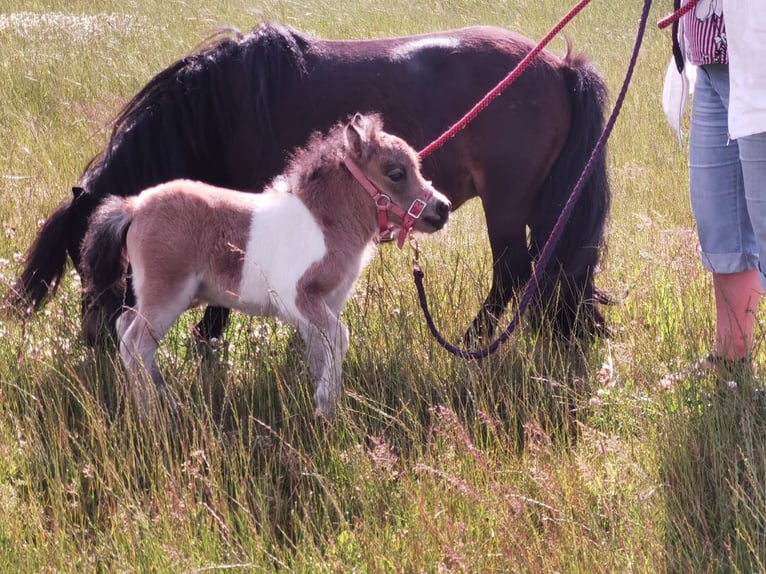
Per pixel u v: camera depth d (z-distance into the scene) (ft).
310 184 12.27
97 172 13.10
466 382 12.62
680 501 11.35
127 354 12.26
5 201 16.17
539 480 11.34
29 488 11.48
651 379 12.68
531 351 13.11
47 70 23.09
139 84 22.54
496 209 13.71
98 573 11.00
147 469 11.74
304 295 12.22
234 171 13.48
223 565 10.69
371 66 13.51
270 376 12.75
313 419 12.26
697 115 12.57
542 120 13.58
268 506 11.43
